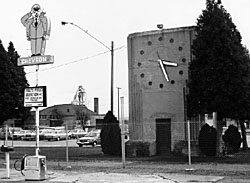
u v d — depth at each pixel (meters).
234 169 17.95
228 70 21.16
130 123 25.64
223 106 21.38
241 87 21.12
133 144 25.11
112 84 31.27
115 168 19.39
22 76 31.61
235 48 21.28
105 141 27.19
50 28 18.22
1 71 29.55
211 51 21.39
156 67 25.03
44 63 17.62
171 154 23.94
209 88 21.47
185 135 23.98
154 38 25.28
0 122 30.67
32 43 18.25
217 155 22.62
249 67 21.88
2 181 15.54
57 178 16.20
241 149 30.53
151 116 24.94
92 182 14.79
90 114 101.12
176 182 14.48
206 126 22.66
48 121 102.56
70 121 103.44
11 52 31.70
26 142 54.12
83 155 27.19
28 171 15.69
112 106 30.78
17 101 30.38
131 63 25.94
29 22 18.38
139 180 15.10
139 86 25.44
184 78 24.31
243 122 28.91
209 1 22.53
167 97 24.64
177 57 24.61
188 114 22.53
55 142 56.59
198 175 16.30
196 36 22.48
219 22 21.64
